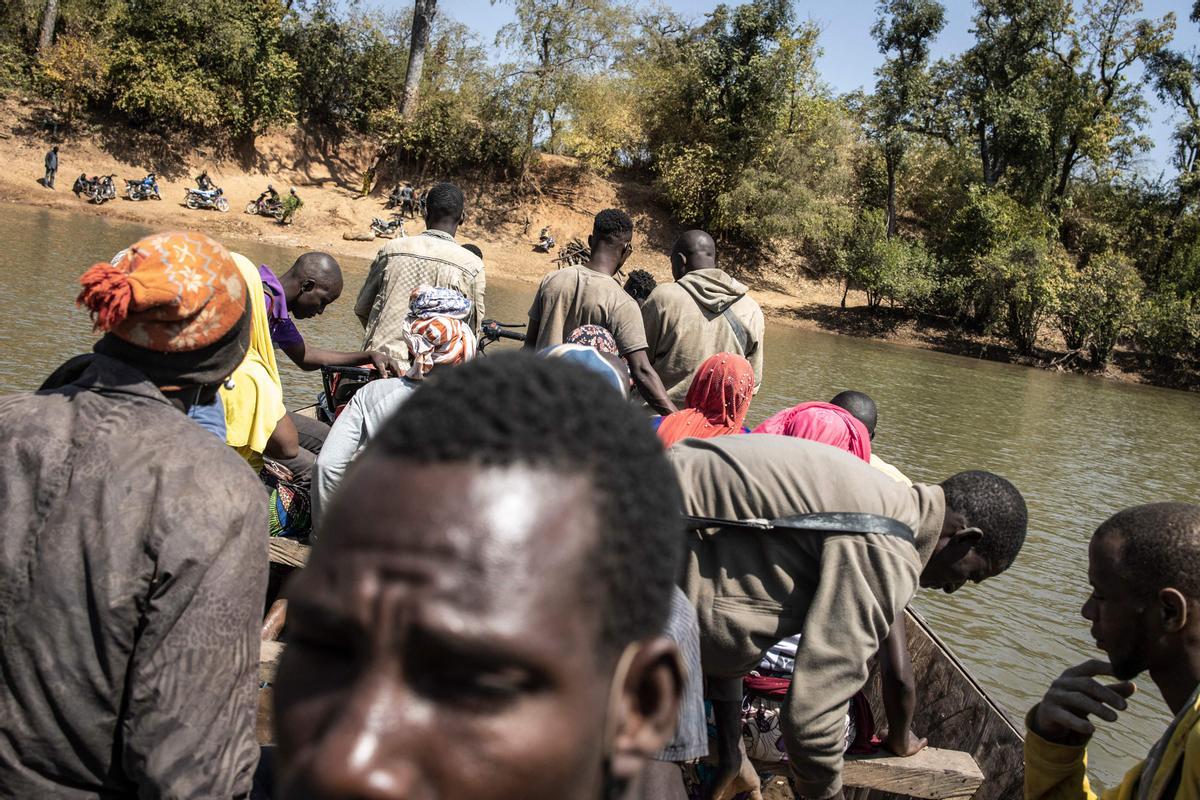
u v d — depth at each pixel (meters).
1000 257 36.34
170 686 1.83
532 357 0.79
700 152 40.84
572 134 42.88
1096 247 45.56
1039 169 43.25
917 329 38.25
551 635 0.66
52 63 36.28
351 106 42.81
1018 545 2.92
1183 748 1.81
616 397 0.79
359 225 37.75
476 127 41.47
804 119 42.09
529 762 0.65
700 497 2.69
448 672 0.66
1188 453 18.73
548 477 0.70
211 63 37.97
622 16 41.84
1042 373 32.94
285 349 4.87
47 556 1.85
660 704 0.76
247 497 1.99
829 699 2.48
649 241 42.22
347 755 0.63
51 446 1.92
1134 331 34.47
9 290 15.64
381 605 0.65
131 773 1.86
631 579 0.72
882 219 40.66
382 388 3.93
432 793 0.64
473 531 0.67
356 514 0.70
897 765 3.31
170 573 1.85
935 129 44.72
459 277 5.67
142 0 36.94
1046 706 2.46
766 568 2.62
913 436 16.06
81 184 33.69
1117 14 43.12
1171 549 2.04
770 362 24.17
